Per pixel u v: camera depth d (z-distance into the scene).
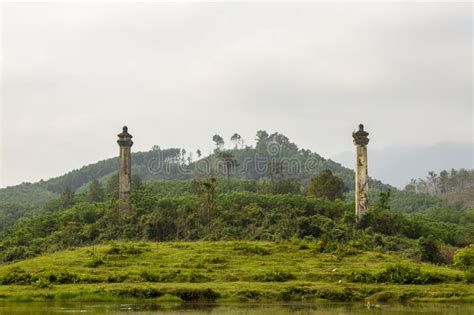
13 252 90.94
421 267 67.25
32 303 51.88
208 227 93.75
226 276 61.72
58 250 89.44
